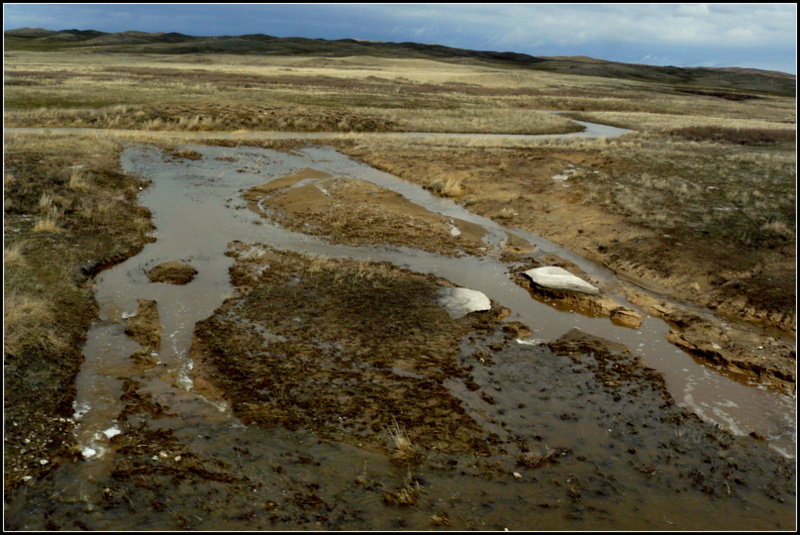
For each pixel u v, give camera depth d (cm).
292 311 983
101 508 517
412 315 995
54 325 845
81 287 1017
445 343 901
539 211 1755
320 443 640
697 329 1015
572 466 635
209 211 1627
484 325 981
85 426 641
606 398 781
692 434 710
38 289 945
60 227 1291
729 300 1150
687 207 1720
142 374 764
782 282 1191
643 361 898
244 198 1788
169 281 1097
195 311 975
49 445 601
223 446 621
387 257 1329
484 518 543
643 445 683
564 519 549
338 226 1523
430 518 537
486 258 1373
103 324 902
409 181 2167
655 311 1101
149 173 2020
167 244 1326
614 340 969
